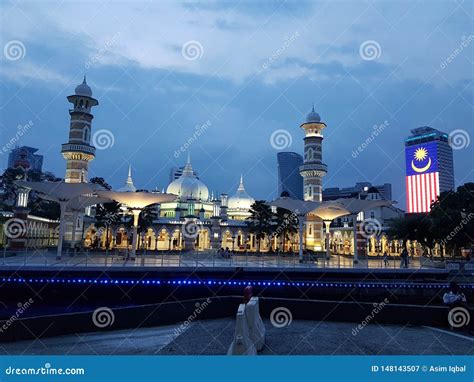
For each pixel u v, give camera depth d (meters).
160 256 51.94
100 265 32.94
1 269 29.81
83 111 59.75
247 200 94.19
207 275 32.91
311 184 66.88
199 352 13.41
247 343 12.10
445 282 33.38
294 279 33.75
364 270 34.88
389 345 14.27
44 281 30.38
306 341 14.81
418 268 37.88
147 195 41.84
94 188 40.38
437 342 14.67
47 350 13.59
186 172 93.06
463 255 53.53
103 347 14.02
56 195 40.62
